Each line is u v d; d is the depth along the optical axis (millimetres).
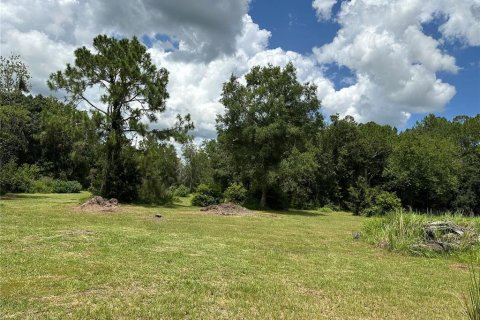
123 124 26578
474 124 50281
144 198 27984
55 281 6797
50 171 49562
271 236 14695
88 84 25469
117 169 27078
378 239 13891
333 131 45812
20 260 8039
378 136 46000
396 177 41719
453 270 10133
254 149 31141
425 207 44125
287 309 6160
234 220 19938
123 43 25859
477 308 4516
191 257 9453
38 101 50750
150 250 9961
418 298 7312
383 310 6480
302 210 37438
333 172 44594
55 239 10484
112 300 6016
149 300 6113
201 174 56531
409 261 11211
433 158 40250
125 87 25516
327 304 6590
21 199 26078
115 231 12602
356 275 8883
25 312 5352
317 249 12305
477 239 12656
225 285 7238
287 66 31828
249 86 32125
